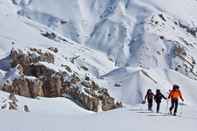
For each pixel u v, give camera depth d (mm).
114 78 191000
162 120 43219
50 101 103750
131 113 49750
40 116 40562
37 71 119062
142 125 37844
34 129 31641
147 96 56062
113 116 45312
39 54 134625
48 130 31625
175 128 37156
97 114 48219
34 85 108562
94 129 33438
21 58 130250
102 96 120312
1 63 132750
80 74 130125
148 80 188250
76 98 114062
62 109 98625
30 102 95188
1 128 31531
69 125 34719
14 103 83688
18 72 110062
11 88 105750
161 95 53312
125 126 36406
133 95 176625
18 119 36688
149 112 52156
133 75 190125
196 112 58188
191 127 38531
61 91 115062
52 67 119875
